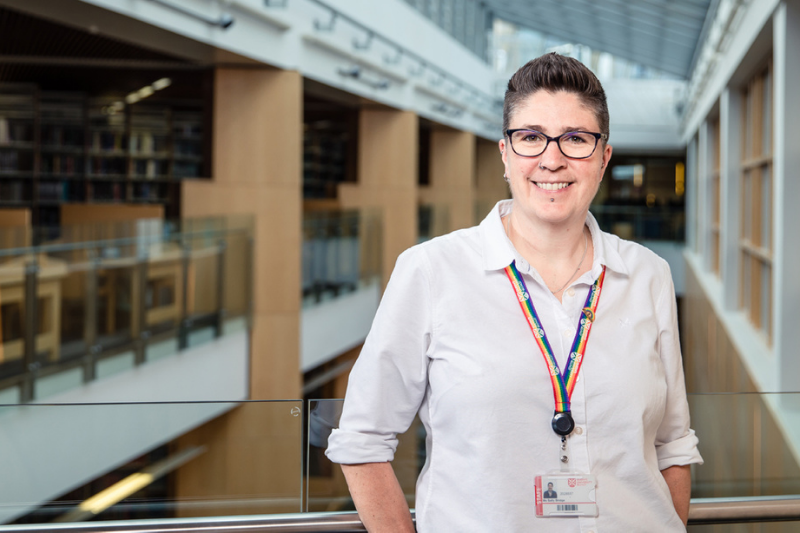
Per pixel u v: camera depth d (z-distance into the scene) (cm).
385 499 121
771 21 504
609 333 121
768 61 623
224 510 156
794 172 461
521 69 123
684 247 1534
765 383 502
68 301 468
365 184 1131
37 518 154
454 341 118
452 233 127
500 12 1697
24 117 952
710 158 1170
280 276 735
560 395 116
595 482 115
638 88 1956
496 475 114
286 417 157
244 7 630
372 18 924
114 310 505
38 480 155
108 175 1071
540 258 126
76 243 476
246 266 688
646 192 2241
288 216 735
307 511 157
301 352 768
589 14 1183
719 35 742
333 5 793
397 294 121
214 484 157
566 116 118
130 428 156
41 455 155
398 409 123
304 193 1462
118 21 530
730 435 158
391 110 1125
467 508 116
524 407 116
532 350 118
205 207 733
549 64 120
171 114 1102
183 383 589
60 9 498
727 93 801
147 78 906
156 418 156
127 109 1096
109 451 156
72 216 778
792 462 155
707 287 998
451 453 118
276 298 734
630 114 1930
